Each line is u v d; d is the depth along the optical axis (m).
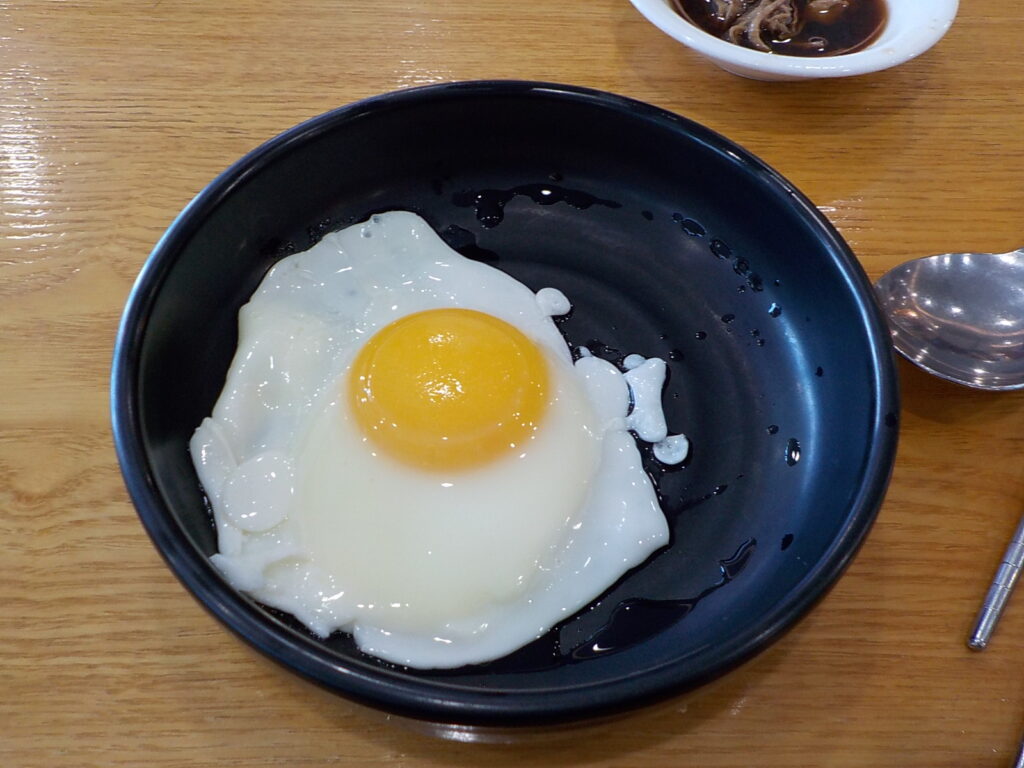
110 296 0.21
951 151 0.24
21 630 0.16
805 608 0.14
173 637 0.16
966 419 0.20
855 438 0.17
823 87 0.26
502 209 0.23
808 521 0.18
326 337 0.20
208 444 0.18
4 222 0.22
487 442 0.18
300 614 0.16
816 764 0.16
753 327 0.21
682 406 0.20
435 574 0.17
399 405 0.18
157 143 0.24
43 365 0.20
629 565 0.17
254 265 0.21
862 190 0.23
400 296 0.21
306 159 0.20
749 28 0.25
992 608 0.17
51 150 0.23
